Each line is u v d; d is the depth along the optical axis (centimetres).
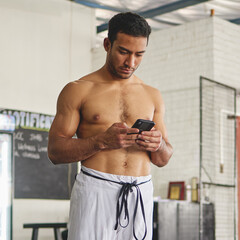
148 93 230
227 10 759
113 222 210
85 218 210
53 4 748
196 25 657
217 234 621
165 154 225
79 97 218
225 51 652
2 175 659
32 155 696
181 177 650
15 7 705
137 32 205
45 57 731
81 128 220
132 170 215
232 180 653
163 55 687
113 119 217
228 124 654
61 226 566
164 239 559
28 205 687
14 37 700
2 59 686
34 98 711
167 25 845
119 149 215
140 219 213
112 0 767
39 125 709
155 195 671
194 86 650
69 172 733
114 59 211
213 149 634
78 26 775
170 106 673
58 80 743
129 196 213
